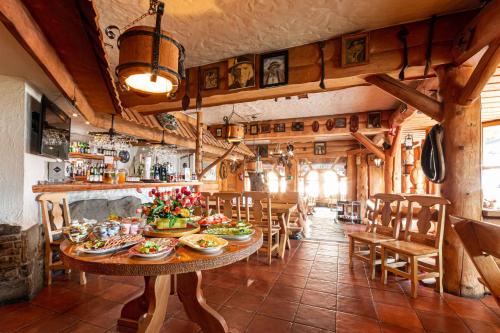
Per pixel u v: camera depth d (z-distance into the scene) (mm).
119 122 3885
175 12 2324
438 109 2621
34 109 2643
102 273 1333
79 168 4699
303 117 6094
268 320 2133
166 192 2176
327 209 10750
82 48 1825
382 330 2000
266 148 9180
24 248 2406
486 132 5012
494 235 943
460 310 2289
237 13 2350
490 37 1906
